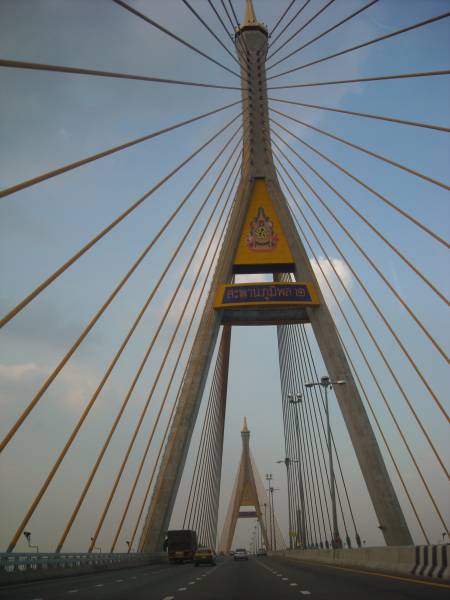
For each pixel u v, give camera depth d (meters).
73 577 26.56
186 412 56.78
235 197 64.25
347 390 57.28
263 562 48.75
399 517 52.72
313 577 21.48
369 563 27.52
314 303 59.97
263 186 64.69
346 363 58.06
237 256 62.22
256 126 66.00
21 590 17.39
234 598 13.53
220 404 104.00
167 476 54.81
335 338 59.00
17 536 24.42
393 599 11.88
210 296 60.94
